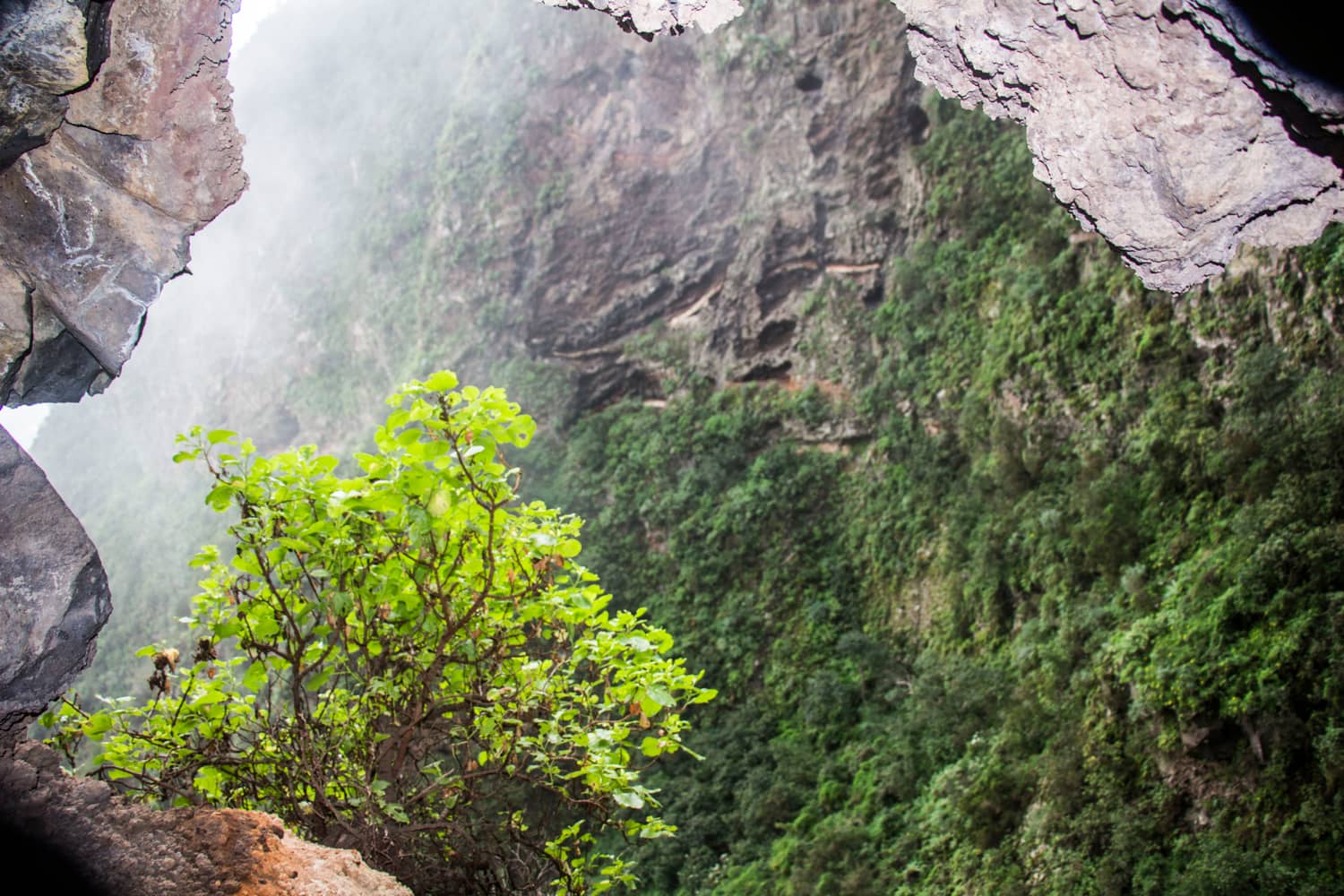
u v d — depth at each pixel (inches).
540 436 2005.4
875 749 1298.0
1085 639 1076.5
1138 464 1155.9
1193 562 1006.4
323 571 219.5
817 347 1744.6
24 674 166.7
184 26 188.5
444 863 246.2
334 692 255.3
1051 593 1186.0
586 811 253.1
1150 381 1189.7
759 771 1368.1
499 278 2133.4
